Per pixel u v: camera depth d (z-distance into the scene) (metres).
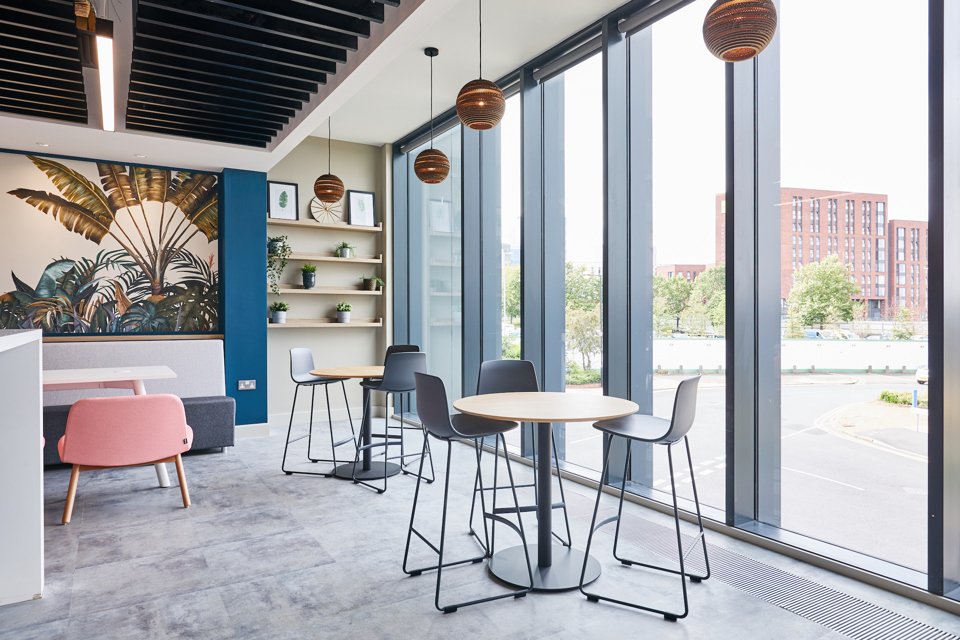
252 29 3.42
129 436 3.48
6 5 3.06
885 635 2.18
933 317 2.36
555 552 2.96
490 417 2.45
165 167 5.79
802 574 2.70
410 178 7.00
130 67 4.03
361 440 4.64
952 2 2.36
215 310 6.00
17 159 5.24
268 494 4.00
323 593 2.54
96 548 3.05
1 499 2.46
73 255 5.44
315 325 6.60
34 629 2.26
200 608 2.42
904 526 2.61
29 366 2.51
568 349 4.53
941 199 2.33
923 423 2.50
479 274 5.65
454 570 2.79
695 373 3.53
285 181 6.68
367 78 3.78
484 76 5.02
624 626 2.26
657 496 3.73
